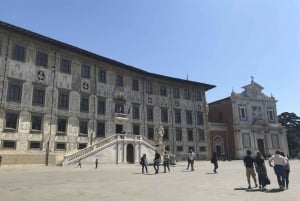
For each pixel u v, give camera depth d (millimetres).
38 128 37156
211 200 11422
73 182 18188
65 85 40938
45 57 39562
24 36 37031
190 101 58406
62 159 38062
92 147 39219
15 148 34406
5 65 35000
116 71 48438
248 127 65438
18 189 14875
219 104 69750
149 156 45469
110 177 21547
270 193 13141
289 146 86375
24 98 36188
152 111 52188
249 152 15398
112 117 46062
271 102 71750
